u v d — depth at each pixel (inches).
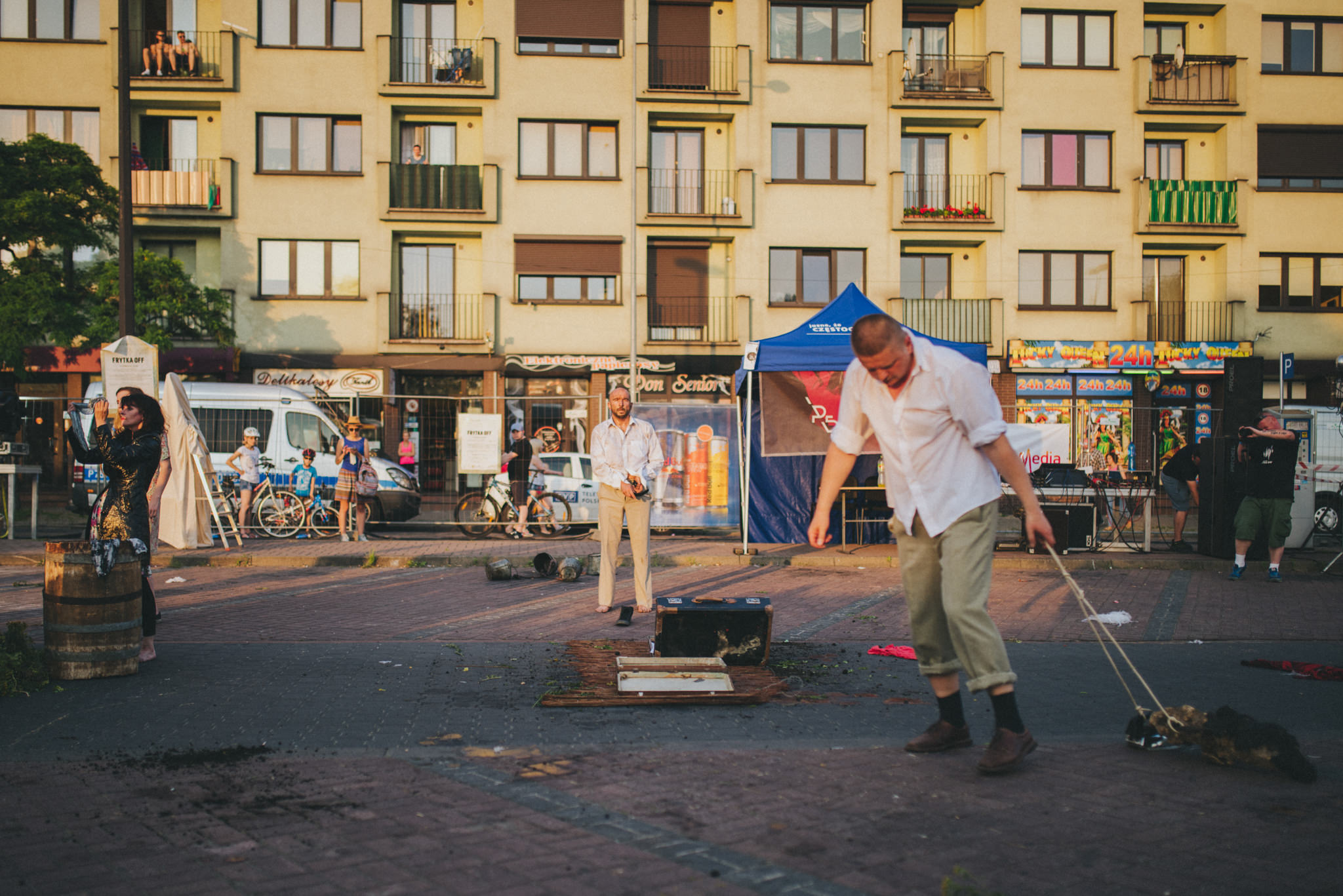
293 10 949.2
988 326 979.3
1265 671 237.1
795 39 988.6
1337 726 182.5
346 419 635.5
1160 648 271.0
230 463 565.0
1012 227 985.5
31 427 634.8
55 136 921.5
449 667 228.8
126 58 522.6
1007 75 986.7
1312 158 1002.1
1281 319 989.8
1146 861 113.4
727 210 968.9
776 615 324.8
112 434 231.1
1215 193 984.9
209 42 941.8
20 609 321.7
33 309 762.8
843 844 118.5
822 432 504.1
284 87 941.8
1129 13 990.4
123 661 215.9
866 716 185.8
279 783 142.6
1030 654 258.8
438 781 143.9
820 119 978.1
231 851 115.3
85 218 799.1
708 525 561.3
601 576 318.3
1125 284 990.4
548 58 963.3
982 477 149.9
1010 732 147.8
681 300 986.7
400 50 967.0
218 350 899.4
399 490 608.4
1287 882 107.7
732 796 136.9
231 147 935.7
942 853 115.6
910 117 983.0
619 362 950.4
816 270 987.3
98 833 121.3
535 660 236.2
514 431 935.0
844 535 528.7
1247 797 137.4
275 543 547.5
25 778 144.1
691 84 985.5
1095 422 555.5
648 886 105.7
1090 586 399.9
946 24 1012.5
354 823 125.5
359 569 455.2
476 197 961.5
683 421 561.3
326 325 942.4
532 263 962.1
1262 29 1008.2
